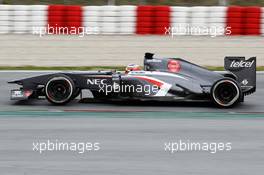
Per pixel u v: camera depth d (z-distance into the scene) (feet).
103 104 121.29
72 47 204.95
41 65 177.88
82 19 225.76
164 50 200.13
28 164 81.46
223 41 216.74
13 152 86.99
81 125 103.04
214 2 280.92
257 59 189.47
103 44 209.77
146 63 121.39
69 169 79.46
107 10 225.56
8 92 135.74
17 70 169.37
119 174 77.51
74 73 118.83
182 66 119.44
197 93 116.06
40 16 225.35
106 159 84.02
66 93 117.60
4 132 98.07
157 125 103.50
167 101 124.57
